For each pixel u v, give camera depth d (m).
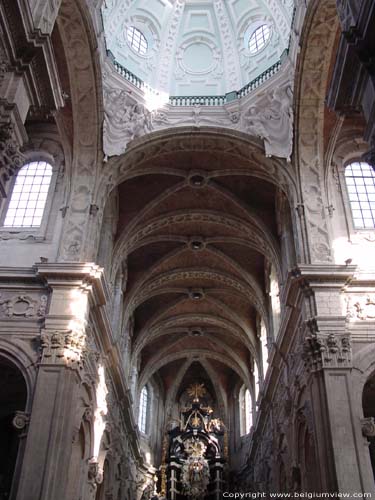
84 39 18.31
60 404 15.81
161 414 37.97
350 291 17.72
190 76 24.41
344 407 15.55
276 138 20.86
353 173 20.77
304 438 18.55
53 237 19.34
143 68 23.88
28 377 16.41
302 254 18.86
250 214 24.66
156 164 23.41
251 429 33.38
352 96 10.34
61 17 17.59
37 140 21.36
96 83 19.48
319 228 19.27
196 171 23.77
